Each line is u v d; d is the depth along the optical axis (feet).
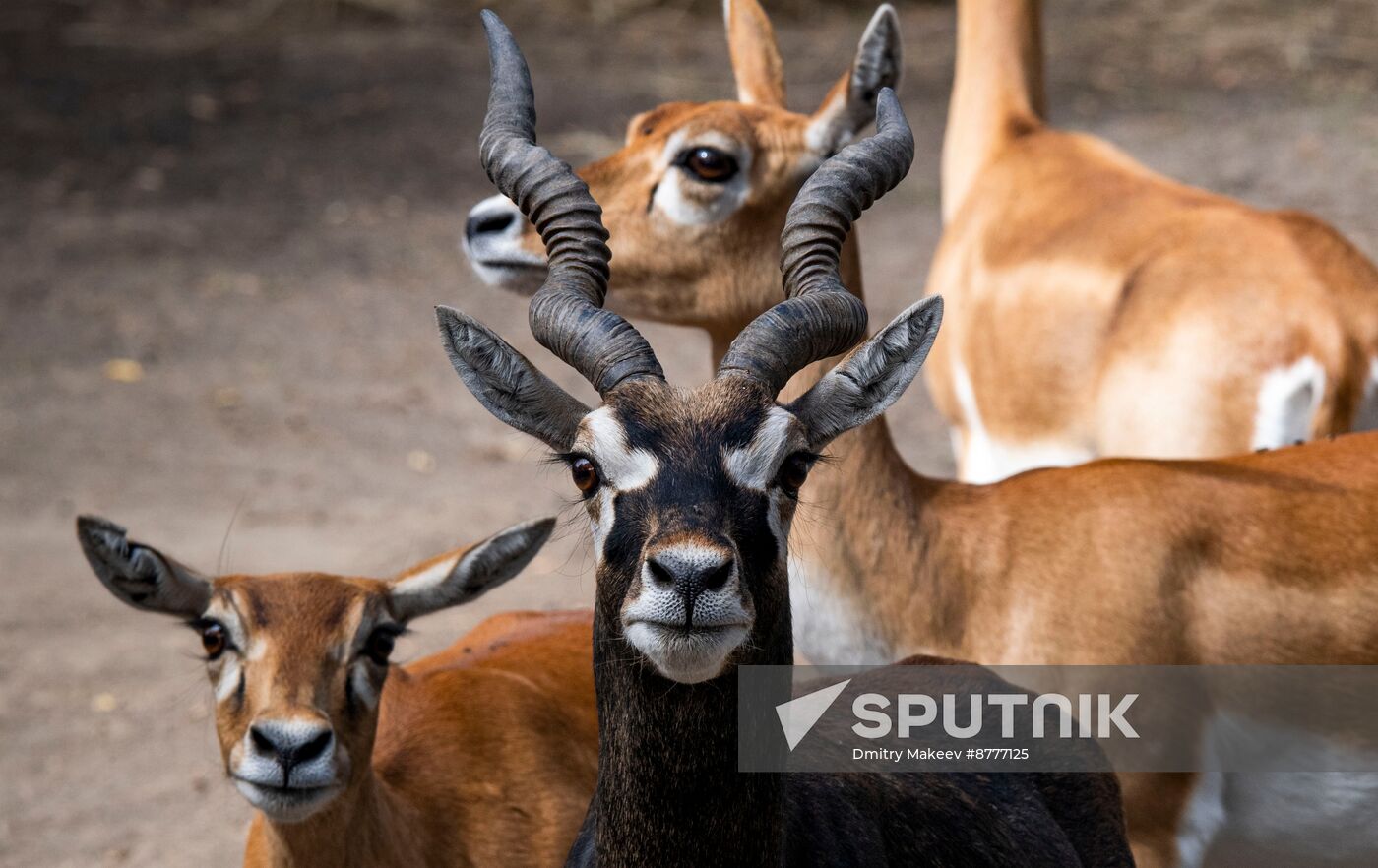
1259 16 171.83
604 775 29.19
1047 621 41.83
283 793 36.73
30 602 73.00
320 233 122.52
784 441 27.45
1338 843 42.11
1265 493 41.83
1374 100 143.43
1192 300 54.24
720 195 44.29
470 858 41.68
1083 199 61.87
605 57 160.04
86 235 119.96
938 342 66.13
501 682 45.60
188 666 68.18
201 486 84.48
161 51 158.92
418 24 171.32
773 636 27.91
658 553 25.45
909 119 141.38
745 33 51.47
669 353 101.76
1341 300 52.47
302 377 100.12
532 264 45.09
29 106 142.41
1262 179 123.13
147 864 53.21
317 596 39.06
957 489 44.14
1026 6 70.79
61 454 88.33
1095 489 42.83
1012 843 33.17
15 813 56.39
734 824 28.25
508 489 84.99
